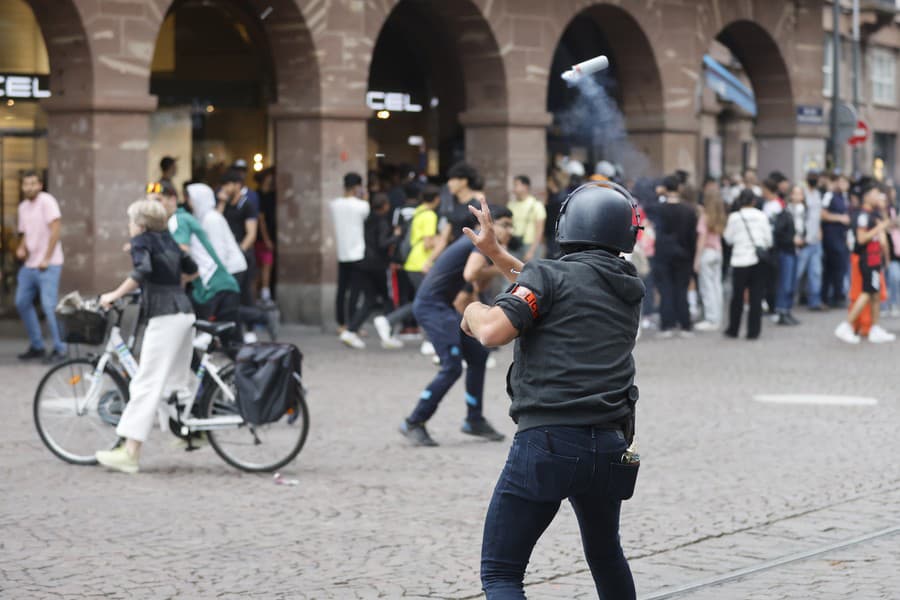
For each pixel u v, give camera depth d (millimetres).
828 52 45469
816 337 23719
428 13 28281
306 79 24312
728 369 18938
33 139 24172
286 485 11062
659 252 23703
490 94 27297
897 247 28438
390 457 12297
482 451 12633
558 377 5816
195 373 11734
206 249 16797
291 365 11352
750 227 23172
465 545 9039
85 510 10078
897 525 9703
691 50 30844
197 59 26891
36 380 17016
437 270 12914
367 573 8305
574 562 8617
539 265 5930
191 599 7738
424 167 30594
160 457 12297
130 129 21719
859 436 13500
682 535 9367
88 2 21188
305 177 24453
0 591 7875
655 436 13445
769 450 12711
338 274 22859
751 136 41406
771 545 9109
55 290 19016
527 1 27297
